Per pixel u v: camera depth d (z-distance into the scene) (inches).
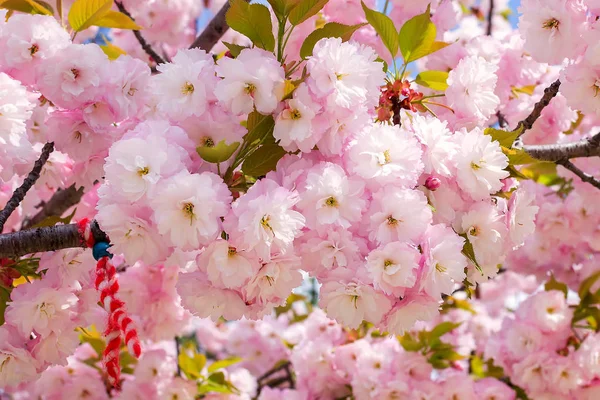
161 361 51.6
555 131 48.1
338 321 32.3
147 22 66.8
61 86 36.3
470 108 37.1
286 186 32.4
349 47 32.1
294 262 31.7
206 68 33.2
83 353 58.0
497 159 33.7
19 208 47.8
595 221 57.4
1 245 33.5
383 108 37.0
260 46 34.5
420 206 32.1
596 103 37.7
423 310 32.4
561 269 63.6
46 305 35.6
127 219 31.1
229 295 32.1
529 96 48.3
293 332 70.9
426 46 39.1
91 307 36.5
